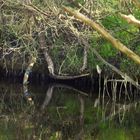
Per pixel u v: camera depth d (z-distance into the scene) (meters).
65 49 24.50
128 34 21.00
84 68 23.98
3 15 23.25
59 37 23.61
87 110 19.48
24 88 24.69
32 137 14.36
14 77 26.00
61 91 24.22
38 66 25.64
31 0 18.19
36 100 21.61
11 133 14.84
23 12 21.30
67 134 14.95
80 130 15.60
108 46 22.81
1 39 24.44
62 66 24.86
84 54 23.81
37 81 25.80
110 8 20.41
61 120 17.25
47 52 24.52
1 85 25.31
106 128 15.92
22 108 19.75
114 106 20.73
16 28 22.53
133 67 22.39
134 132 15.13
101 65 23.08
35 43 23.91
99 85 22.61
